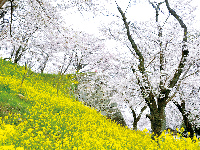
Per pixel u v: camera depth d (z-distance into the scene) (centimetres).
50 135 659
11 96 966
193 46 1052
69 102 1275
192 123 1475
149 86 1021
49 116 839
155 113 1033
